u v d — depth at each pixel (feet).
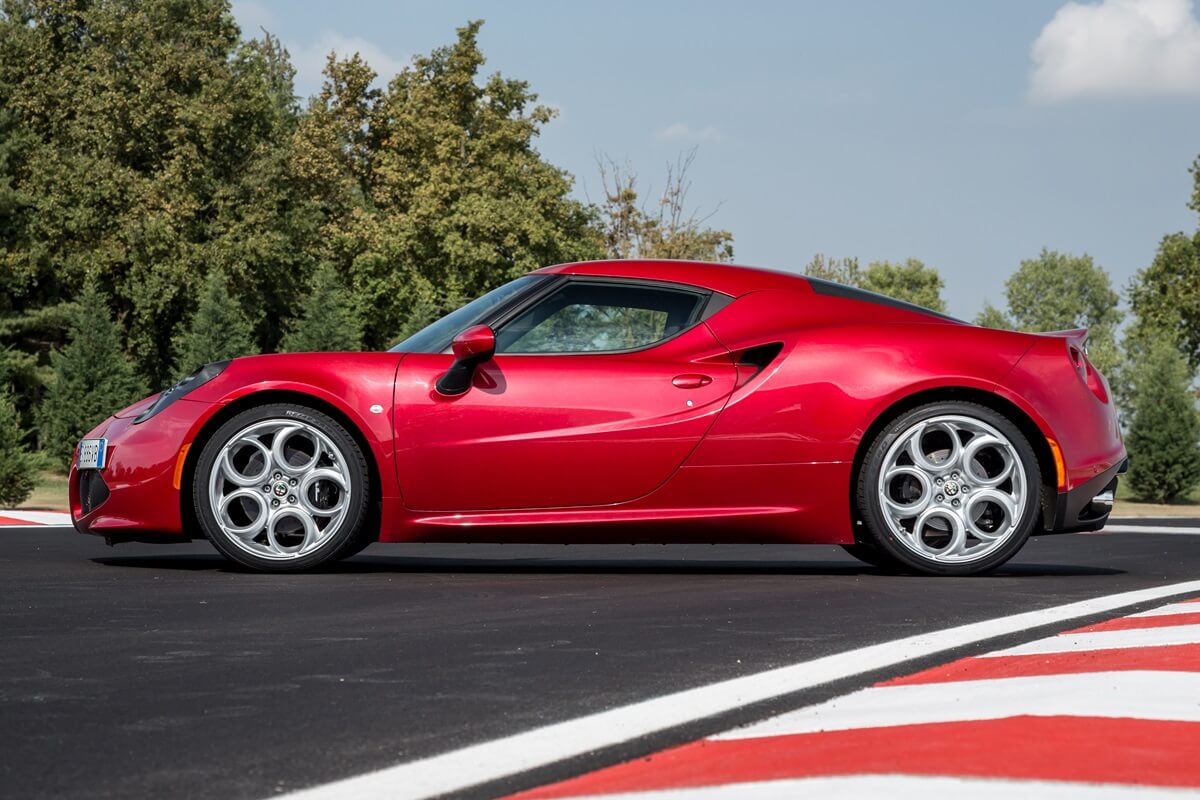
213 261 142.10
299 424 21.38
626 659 13.23
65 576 21.25
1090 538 38.29
